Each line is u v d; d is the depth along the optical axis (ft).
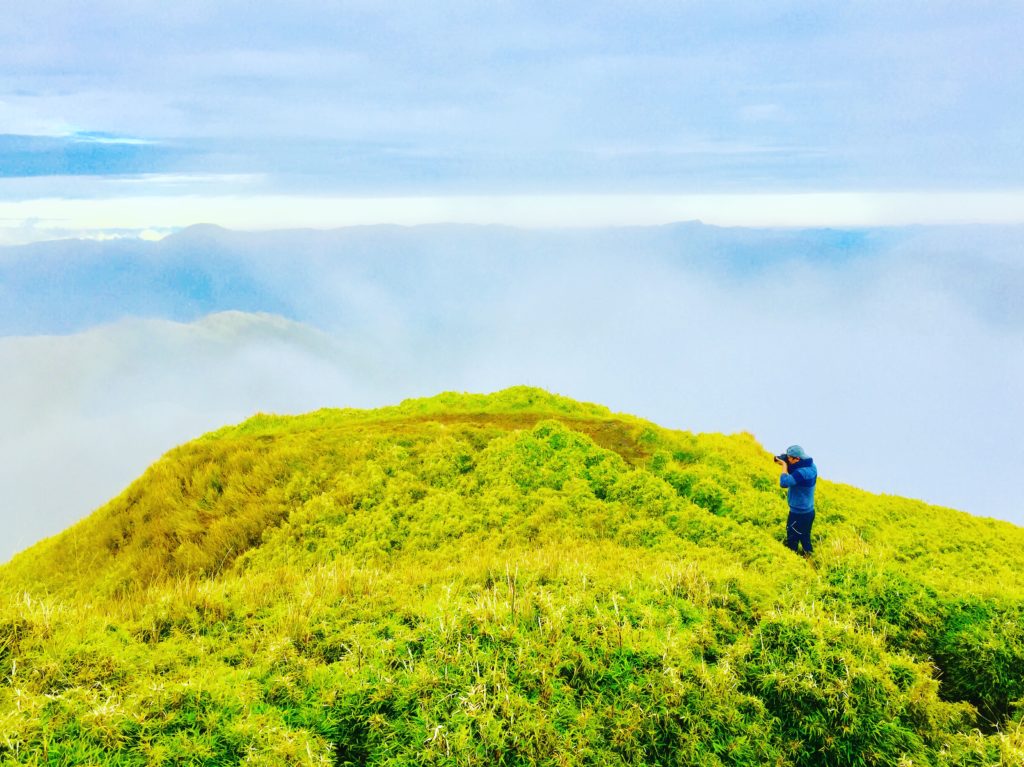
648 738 16.14
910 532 54.39
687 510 45.52
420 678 17.07
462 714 15.81
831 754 17.04
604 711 16.70
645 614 20.88
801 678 18.21
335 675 17.74
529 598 21.77
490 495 50.72
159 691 15.98
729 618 22.09
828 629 20.25
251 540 50.11
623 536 42.09
